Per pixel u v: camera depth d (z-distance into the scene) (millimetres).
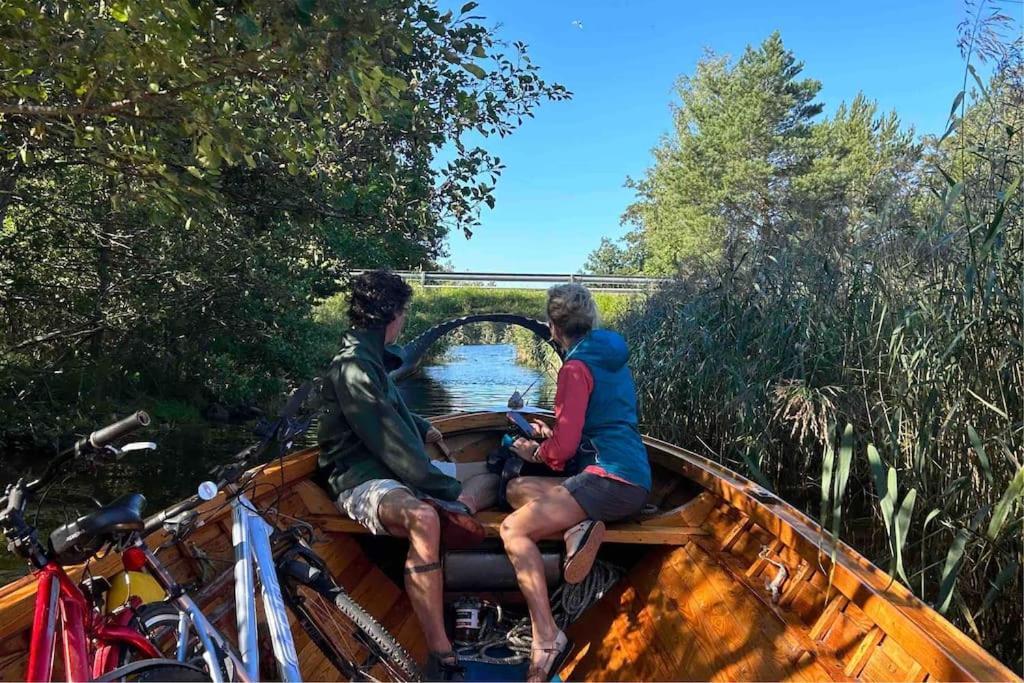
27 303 9773
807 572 2613
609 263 64125
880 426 4285
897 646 2014
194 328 11664
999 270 3557
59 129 4656
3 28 3854
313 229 9227
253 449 2008
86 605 1599
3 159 6738
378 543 3529
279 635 1896
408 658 2307
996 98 3820
